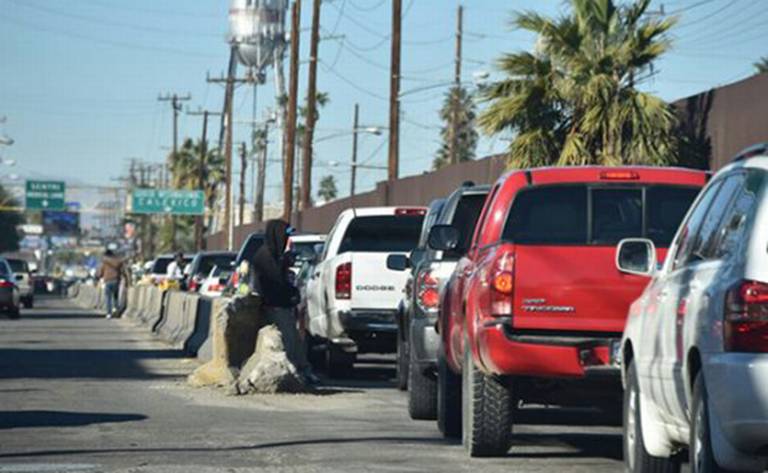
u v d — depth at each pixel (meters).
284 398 46.28
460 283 32.97
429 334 39.47
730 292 20.17
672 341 23.11
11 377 54.78
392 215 57.00
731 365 19.88
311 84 130.12
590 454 32.06
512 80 69.62
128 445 33.06
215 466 29.52
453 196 40.19
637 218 30.41
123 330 102.38
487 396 30.58
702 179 30.66
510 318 28.89
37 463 29.81
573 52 69.56
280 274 51.06
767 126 54.50
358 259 55.06
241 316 50.56
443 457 31.33
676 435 23.97
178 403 44.28
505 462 30.52
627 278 28.75
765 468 20.06
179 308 83.12
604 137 66.75
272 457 31.08
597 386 29.25
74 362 64.50
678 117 64.19
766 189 20.56
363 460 30.64
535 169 31.22
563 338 28.70
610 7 69.62
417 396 39.84
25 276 166.38
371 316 55.09
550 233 30.42
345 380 56.44
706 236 22.94
